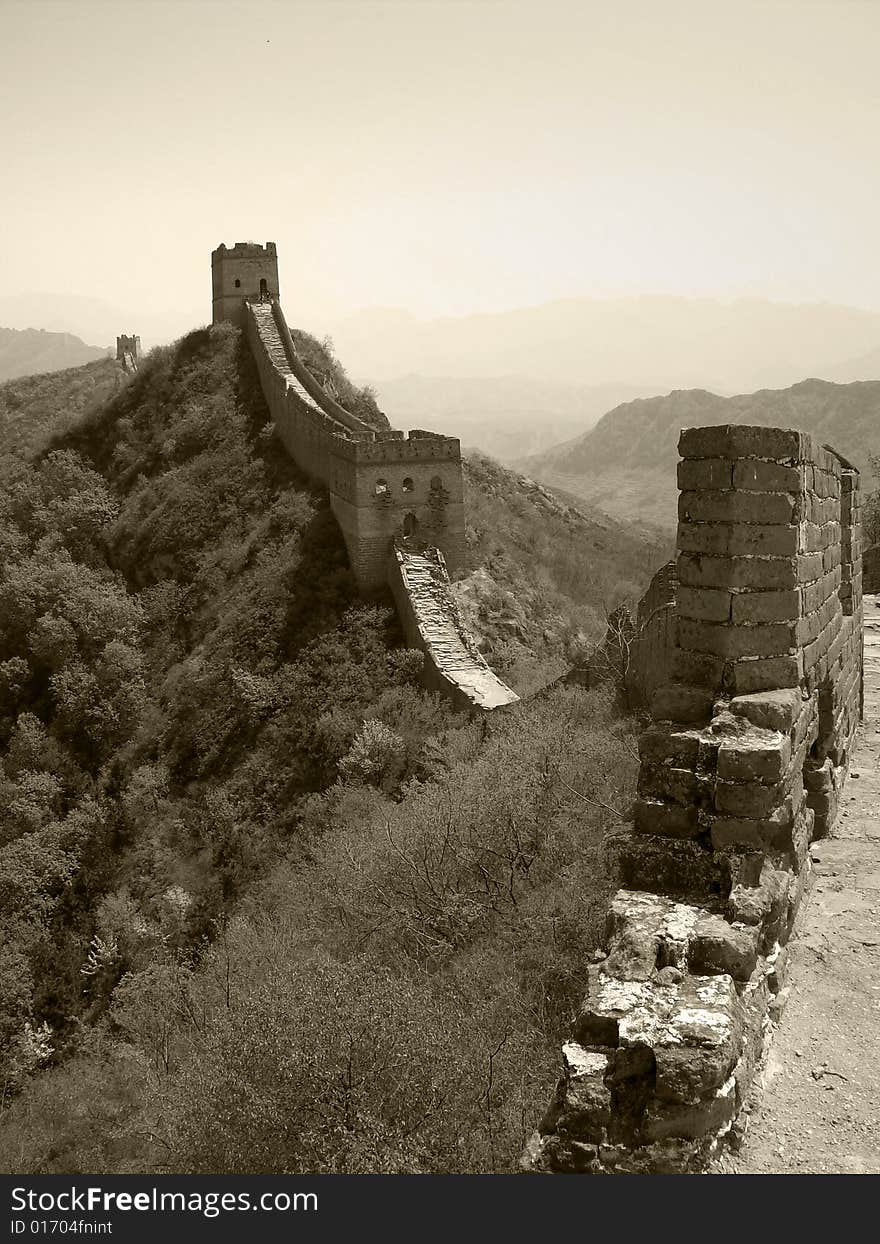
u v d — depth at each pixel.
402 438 37.62
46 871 28.86
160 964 22.36
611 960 5.98
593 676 18.17
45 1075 19.64
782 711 6.90
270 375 50.12
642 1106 5.23
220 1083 7.41
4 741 37.25
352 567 37.12
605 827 10.89
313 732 30.50
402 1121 6.87
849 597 11.95
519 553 42.41
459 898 11.27
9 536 48.22
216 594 40.03
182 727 33.81
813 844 8.78
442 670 30.16
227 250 58.09
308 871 17.78
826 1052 5.95
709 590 7.29
